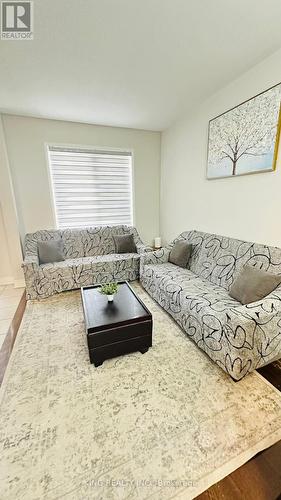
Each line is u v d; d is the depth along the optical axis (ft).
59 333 6.82
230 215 8.14
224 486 3.18
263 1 4.33
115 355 5.55
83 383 4.96
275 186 6.33
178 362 5.56
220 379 5.00
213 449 3.61
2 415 4.25
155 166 13.01
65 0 4.23
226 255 7.67
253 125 6.66
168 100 8.60
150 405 4.40
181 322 6.73
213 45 5.57
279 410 4.26
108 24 4.81
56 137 10.62
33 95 7.93
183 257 9.23
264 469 3.36
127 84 7.34
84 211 12.12
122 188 12.71
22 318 7.74
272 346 4.93
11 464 3.44
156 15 4.61
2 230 10.53
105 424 4.03
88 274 9.77
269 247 6.51
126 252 11.44
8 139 9.91
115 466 3.40
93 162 11.72
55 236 10.87
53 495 3.08
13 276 10.86
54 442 3.75
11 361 5.69
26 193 10.67
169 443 3.70
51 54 5.74
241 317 4.59
